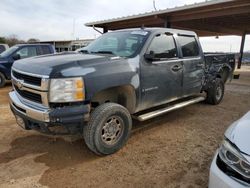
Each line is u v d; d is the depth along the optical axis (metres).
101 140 3.55
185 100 5.59
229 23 16.67
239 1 10.38
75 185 2.99
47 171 3.28
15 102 3.67
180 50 4.95
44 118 3.14
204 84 6.11
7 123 5.07
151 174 3.24
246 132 2.13
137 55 4.02
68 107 3.19
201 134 4.61
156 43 4.40
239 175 1.95
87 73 3.30
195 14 12.85
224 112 6.16
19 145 4.04
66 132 3.36
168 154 3.79
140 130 4.77
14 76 3.91
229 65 7.20
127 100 4.07
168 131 4.74
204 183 3.05
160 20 14.58
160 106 4.93
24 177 3.13
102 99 3.86
